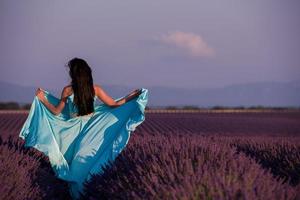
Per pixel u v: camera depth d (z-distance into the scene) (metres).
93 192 7.63
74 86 8.47
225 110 57.53
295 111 55.91
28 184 7.62
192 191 5.52
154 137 11.24
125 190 6.39
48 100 9.02
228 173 6.15
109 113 8.77
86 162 8.50
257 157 10.20
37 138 8.66
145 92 8.74
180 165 6.54
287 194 5.48
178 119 36.75
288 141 11.48
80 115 8.65
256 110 58.12
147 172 6.53
